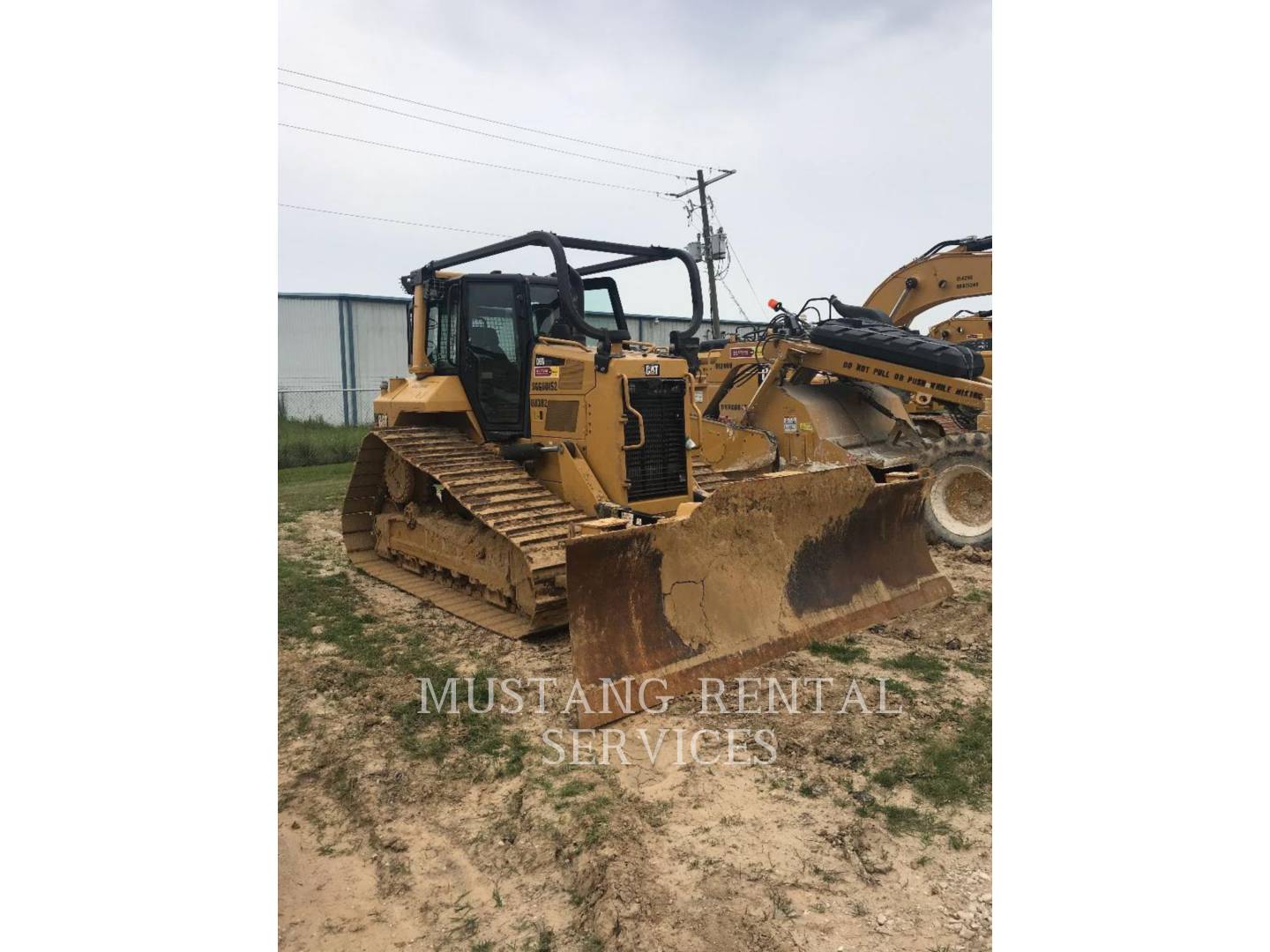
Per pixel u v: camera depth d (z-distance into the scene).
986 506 8.28
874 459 9.00
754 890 3.01
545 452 6.46
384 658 5.45
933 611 6.17
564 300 6.04
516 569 6.03
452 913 2.96
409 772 3.95
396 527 7.67
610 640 4.54
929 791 3.69
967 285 11.46
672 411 6.42
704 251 25.48
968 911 2.90
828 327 9.62
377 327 23.98
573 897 3.02
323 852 3.36
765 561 5.36
